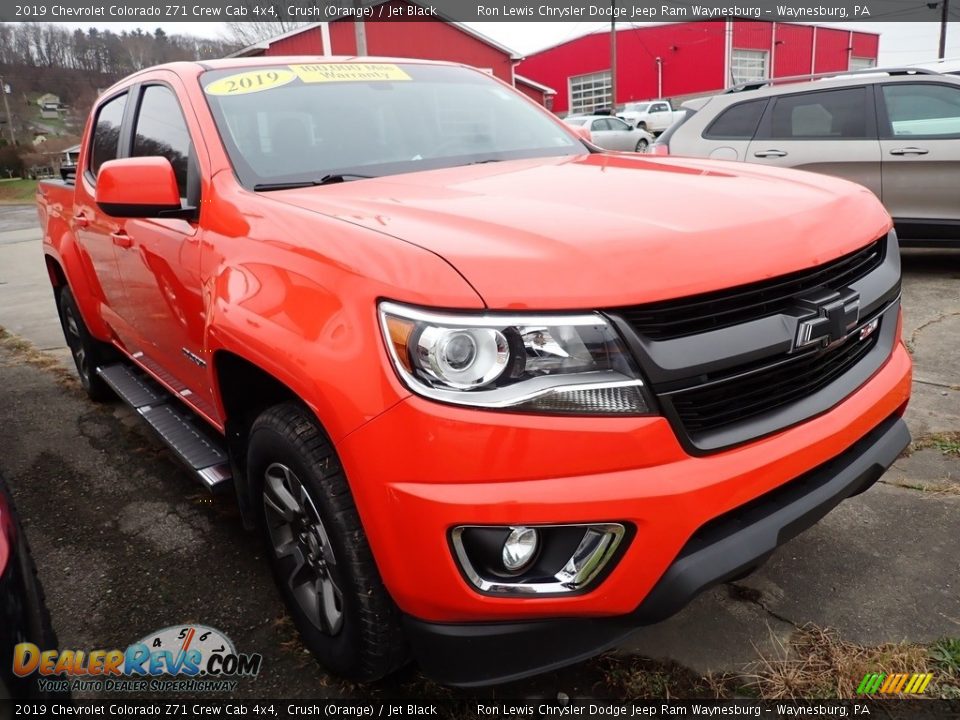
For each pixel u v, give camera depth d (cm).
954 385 393
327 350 170
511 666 169
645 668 212
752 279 169
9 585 143
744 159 670
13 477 361
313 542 202
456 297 155
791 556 258
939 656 209
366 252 174
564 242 166
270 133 267
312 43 2294
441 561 159
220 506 322
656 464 160
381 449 159
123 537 302
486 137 307
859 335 211
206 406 281
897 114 606
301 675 220
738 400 175
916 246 621
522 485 155
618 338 157
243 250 215
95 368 434
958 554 253
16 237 1462
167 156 289
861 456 201
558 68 4172
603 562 162
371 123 288
